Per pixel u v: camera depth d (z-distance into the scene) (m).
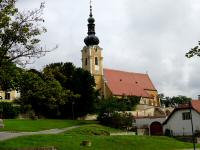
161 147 47.28
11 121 73.38
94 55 133.88
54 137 42.41
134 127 82.62
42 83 31.06
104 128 75.62
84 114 99.69
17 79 29.34
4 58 27.91
